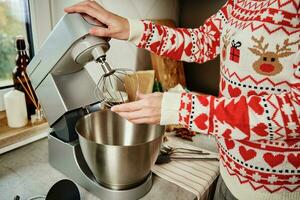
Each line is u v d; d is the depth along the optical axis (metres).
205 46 0.74
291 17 0.47
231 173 0.61
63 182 0.60
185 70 1.46
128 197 0.63
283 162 0.54
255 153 0.55
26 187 0.68
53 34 0.59
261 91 0.52
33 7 0.92
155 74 1.19
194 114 0.45
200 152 0.88
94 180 0.66
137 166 0.60
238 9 0.58
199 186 0.71
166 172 0.77
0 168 0.75
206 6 1.33
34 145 0.87
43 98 0.71
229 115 0.44
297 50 0.48
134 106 0.46
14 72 0.88
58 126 0.71
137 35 0.65
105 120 0.74
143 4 1.19
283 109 0.44
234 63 0.54
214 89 1.39
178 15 1.44
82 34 0.53
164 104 0.46
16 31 0.92
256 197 0.59
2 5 0.86
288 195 0.58
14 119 0.85
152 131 0.74
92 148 0.58
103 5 1.00
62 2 0.96
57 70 0.64
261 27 0.49
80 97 0.70
